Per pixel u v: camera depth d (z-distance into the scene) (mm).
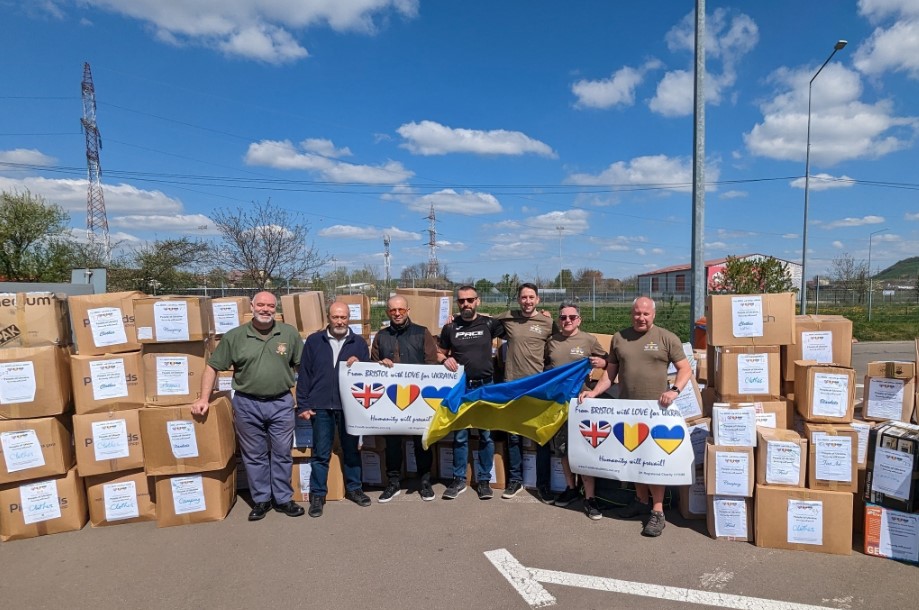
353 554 3928
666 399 4230
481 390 4875
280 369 4594
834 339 4328
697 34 8211
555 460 5156
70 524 4430
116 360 4488
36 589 3537
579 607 3211
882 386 4301
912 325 20938
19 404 4230
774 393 4281
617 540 4105
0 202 28359
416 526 4414
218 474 4605
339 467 5062
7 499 4258
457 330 5148
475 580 3533
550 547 3994
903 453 3670
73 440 4598
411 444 5621
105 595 3443
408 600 3312
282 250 21062
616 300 29219
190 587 3520
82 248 29531
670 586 3426
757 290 15961
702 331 7816
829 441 3838
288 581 3562
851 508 3791
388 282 26547
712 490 4047
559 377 4734
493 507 4820
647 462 4285
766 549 3930
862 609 3145
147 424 4410
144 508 4609
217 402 4668
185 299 4566
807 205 18125
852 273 35969
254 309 4605
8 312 4270
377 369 4898
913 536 3668
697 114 8234
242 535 4309
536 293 5035
